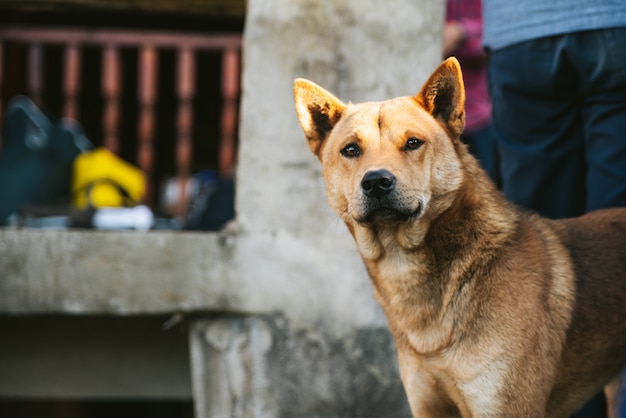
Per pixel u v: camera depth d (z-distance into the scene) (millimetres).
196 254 3580
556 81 3146
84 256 3588
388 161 2713
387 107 2893
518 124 3295
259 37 3633
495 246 2693
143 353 4012
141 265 3582
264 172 3619
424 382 2754
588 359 2824
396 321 2801
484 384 2598
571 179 3293
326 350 3572
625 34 2957
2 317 3953
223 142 5707
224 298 3576
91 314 3605
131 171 5477
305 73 3627
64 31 5586
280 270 3588
